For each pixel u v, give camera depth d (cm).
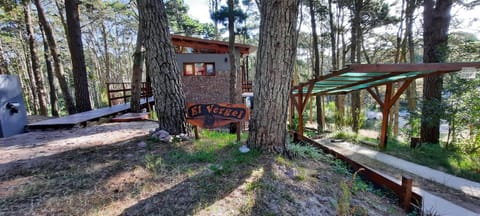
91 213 184
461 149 559
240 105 384
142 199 206
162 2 396
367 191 286
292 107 966
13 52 1877
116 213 185
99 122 611
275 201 216
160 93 399
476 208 287
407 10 1048
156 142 369
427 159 500
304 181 262
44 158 307
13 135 475
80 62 839
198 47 1227
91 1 1250
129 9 1404
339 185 268
